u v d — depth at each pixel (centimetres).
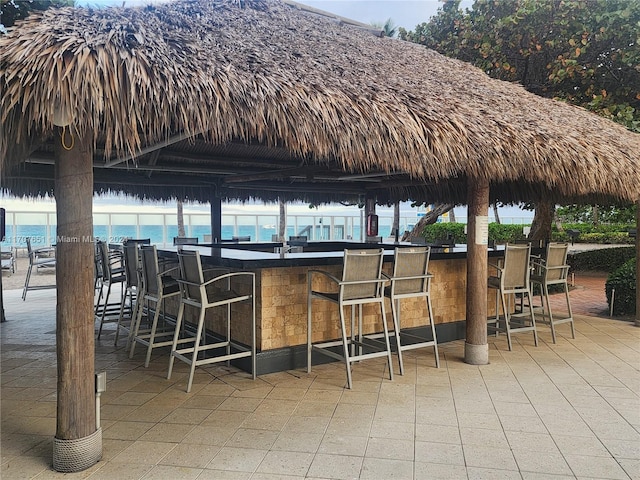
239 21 374
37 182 650
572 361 455
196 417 319
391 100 352
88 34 236
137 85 231
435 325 531
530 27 870
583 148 450
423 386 382
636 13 801
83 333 254
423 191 864
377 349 430
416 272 425
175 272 549
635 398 356
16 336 562
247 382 391
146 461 259
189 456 265
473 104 421
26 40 222
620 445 279
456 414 324
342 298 381
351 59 405
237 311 440
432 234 1673
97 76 219
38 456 267
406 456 265
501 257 581
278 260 403
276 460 260
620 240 1670
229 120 260
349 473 247
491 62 920
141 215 1534
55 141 244
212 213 797
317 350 424
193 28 314
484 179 438
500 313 598
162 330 518
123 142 241
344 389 374
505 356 473
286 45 365
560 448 275
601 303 803
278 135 287
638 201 612
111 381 393
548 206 957
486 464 257
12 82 210
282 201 903
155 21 293
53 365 446
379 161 330
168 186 777
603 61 860
